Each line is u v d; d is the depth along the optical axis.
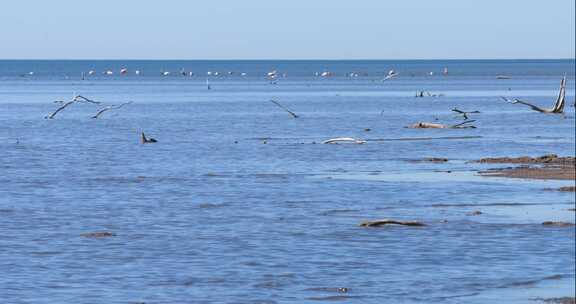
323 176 134.25
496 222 93.94
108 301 63.34
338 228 91.62
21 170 145.00
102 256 78.62
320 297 64.62
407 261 76.44
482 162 149.75
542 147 178.88
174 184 127.38
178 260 77.12
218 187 124.00
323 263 75.75
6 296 64.56
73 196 116.06
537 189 117.38
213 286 67.94
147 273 72.06
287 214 101.19
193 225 94.44
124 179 133.38
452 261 76.06
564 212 99.56
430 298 64.06
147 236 87.81
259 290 66.69
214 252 80.50
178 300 63.78
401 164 148.75
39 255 78.81
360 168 143.88
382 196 114.00
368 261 76.50
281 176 135.12
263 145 185.62
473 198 111.06
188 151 175.38
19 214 101.50
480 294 65.06
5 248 81.81
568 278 69.31
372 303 62.94
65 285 68.06
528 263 75.00
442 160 153.25
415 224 92.31
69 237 87.44
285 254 79.56
